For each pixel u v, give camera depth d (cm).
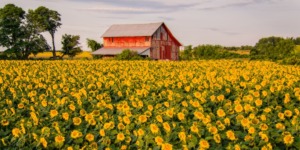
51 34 8656
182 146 702
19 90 1455
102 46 7881
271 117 938
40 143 736
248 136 743
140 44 6831
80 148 752
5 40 7538
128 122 849
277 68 2367
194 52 5344
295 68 2406
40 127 863
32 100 1174
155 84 1554
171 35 7144
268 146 696
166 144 678
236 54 4853
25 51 7806
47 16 8431
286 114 924
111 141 784
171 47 7206
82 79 1814
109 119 908
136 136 784
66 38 8338
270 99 1184
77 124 862
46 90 1449
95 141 790
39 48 7981
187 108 1027
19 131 775
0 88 1536
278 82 1470
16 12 7688
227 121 850
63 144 749
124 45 7025
